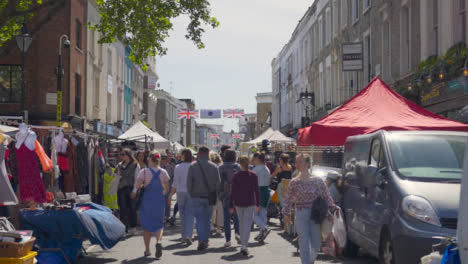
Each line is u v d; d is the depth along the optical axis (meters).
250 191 11.30
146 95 66.75
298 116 50.97
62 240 9.92
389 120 12.63
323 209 8.11
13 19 20.36
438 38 18.62
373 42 26.86
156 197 11.11
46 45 28.28
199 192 12.02
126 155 14.55
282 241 13.39
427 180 8.14
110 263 10.33
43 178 12.15
